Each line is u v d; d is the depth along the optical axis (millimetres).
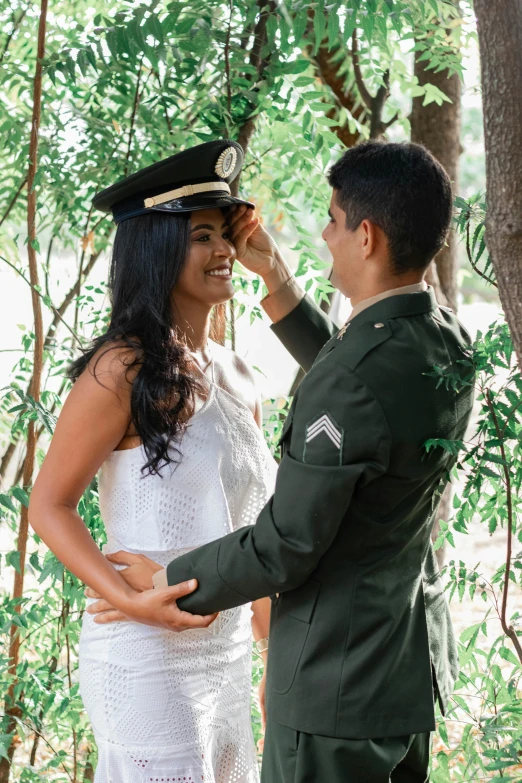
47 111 2727
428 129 3182
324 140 2656
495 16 1422
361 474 1473
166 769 1797
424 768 1793
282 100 2572
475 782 2389
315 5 2342
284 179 2912
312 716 1548
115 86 2611
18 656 2500
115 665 1809
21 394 2180
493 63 1438
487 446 1820
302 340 2139
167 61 2500
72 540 1735
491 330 1817
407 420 1504
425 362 1545
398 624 1589
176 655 1819
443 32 2736
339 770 1543
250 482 1980
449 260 3221
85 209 2729
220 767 1950
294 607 1601
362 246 1579
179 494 1812
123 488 1820
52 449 1761
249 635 2033
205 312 1955
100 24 2668
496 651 2154
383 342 1515
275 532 1500
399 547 1596
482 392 1769
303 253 2805
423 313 1600
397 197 1532
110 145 2719
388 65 3129
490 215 1489
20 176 2941
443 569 2104
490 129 1460
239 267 2676
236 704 1970
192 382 1818
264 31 2506
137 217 1853
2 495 2195
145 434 1742
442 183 1568
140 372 1742
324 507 1469
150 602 1651
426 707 1602
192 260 1850
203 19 2354
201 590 1610
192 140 2697
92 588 1735
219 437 1871
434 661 1738
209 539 1853
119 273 1870
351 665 1541
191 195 1837
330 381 1494
